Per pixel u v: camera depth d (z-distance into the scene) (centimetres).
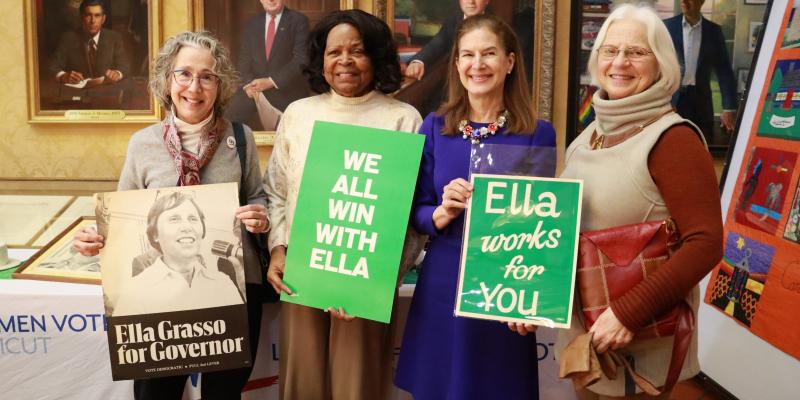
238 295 183
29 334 216
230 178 195
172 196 183
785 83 276
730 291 287
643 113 154
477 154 167
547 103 370
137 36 365
